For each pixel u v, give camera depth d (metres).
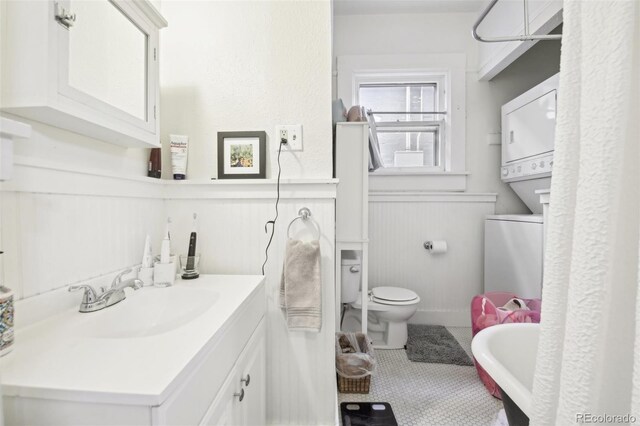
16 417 0.48
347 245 1.55
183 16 1.31
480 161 2.43
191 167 1.33
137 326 0.88
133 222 1.09
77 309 0.82
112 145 1.02
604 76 0.38
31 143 0.73
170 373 0.51
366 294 1.60
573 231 0.44
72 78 0.76
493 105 2.42
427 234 2.43
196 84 1.32
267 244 1.29
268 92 1.30
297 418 1.30
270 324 1.29
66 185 0.81
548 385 0.46
